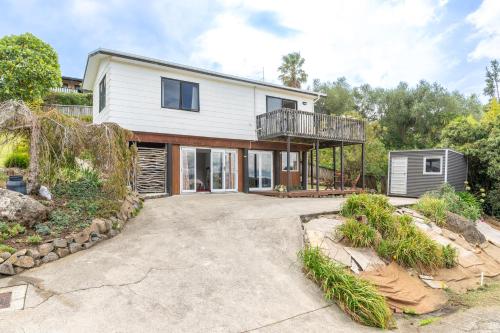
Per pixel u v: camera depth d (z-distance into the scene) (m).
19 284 4.50
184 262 5.57
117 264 5.30
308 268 5.62
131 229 7.31
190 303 4.39
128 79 11.99
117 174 7.42
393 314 5.18
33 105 7.37
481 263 8.36
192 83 13.62
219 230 7.38
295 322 4.28
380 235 7.31
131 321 3.85
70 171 7.85
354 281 5.20
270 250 6.42
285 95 16.73
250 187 15.70
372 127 24.58
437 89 31.58
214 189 14.36
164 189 12.83
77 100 26.27
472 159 18.41
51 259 5.33
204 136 13.85
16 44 15.89
